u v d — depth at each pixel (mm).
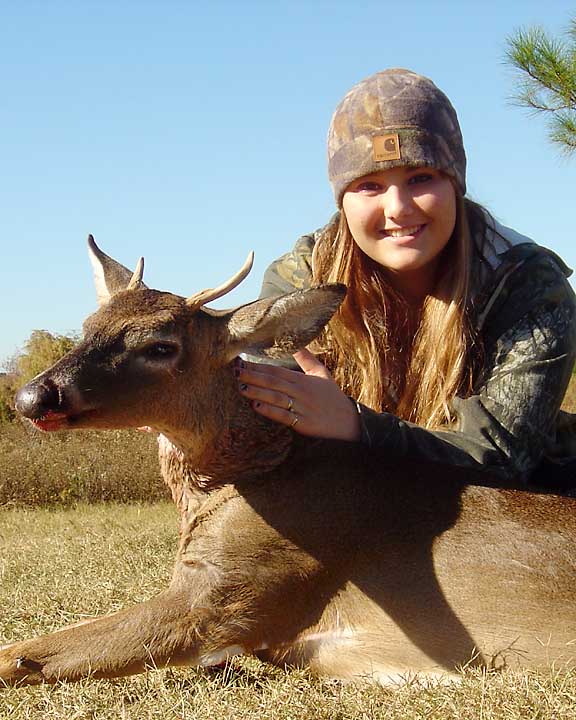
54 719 1611
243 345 1810
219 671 1799
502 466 1924
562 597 1753
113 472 4934
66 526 3674
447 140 1997
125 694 1699
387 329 2117
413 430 1904
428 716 1548
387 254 2025
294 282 2242
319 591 1823
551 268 2014
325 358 2160
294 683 1712
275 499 1820
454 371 2002
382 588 1810
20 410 1692
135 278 1877
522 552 1779
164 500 4910
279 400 1826
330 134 2068
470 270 2027
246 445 1834
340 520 1816
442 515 1822
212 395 1811
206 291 1807
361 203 2025
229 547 1809
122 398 1735
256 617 1811
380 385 2094
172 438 1820
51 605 2146
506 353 1973
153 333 1754
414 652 1795
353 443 1876
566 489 2072
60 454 5027
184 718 1585
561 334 1977
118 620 1776
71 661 1743
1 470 4812
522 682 1628
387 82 1994
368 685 1715
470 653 1773
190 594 1807
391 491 1838
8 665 1726
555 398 1974
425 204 1986
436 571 1797
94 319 1770
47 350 6500
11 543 3197
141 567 2482
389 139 1971
